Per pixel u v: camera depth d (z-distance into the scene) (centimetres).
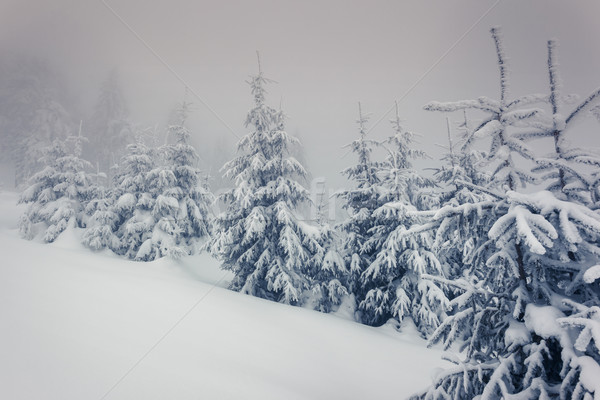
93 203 2262
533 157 379
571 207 295
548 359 329
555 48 387
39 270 1054
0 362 546
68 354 613
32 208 2236
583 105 358
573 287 328
